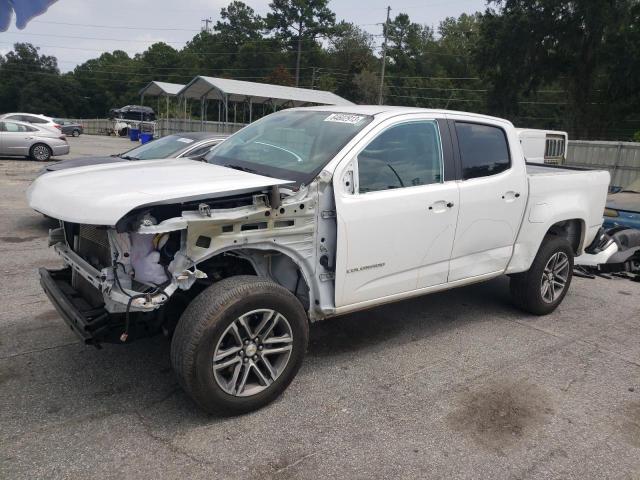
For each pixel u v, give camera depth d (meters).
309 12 81.12
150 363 3.96
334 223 3.71
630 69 37.88
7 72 89.31
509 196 4.79
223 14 88.88
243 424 3.27
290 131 4.36
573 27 38.81
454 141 4.46
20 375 3.72
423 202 4.11
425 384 3.92
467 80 78.12
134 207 2.86
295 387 3.77
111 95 94.31
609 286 6.93
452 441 3.24
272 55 82.44
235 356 3.25
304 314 3.50
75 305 3.49
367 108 4.41
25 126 19.44
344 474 2.88
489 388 3.92
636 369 4.38
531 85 43.84
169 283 3.10
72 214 3.00
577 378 4.16
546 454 3.17
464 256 4.58
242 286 3.22
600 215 5.97
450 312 5.50
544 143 15.11
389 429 3.32
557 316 5.58
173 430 3.17
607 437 3.38
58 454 2.89
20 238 7.71
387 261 3.99
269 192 3.35
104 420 3.23
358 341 4.63
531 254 5.16
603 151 19.12
